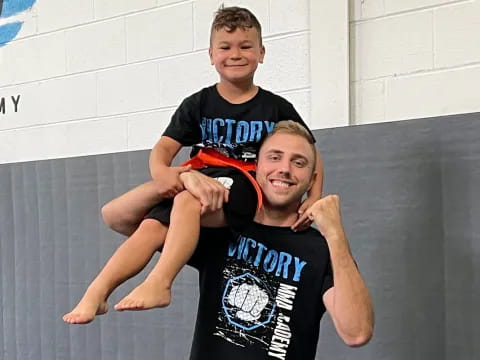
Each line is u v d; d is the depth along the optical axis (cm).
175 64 264
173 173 154
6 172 297
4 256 297
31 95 307
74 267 275
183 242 145
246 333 147
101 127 285
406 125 201
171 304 246
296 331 146
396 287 201
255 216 155
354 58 219
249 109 163
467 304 189
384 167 204
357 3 218
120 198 161
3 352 296
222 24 160
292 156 150
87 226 271
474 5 198
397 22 211
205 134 165
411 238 199
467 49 199
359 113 218
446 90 203
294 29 233
